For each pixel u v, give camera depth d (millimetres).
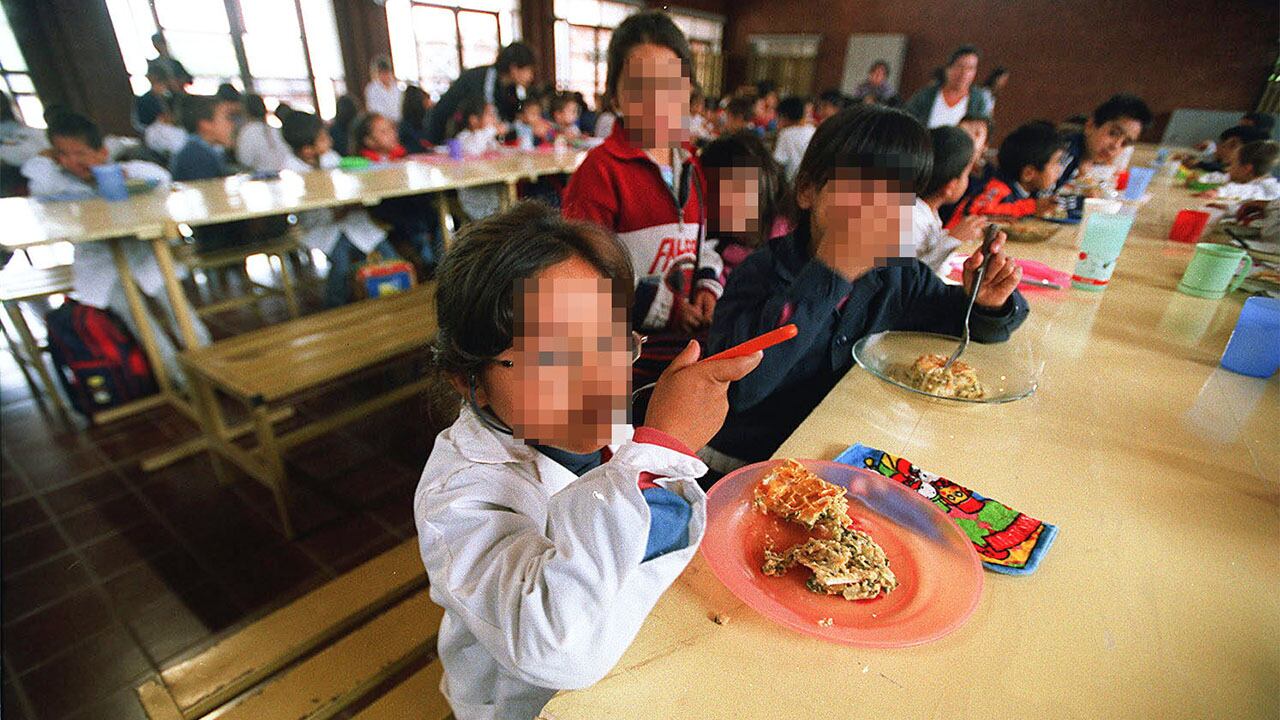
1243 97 7422
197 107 3182
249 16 5742
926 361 1072
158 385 2557
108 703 1343
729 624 582
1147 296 1506
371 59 6613
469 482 639
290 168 3631
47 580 1668
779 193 1697
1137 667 549
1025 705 512
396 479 2100
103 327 2363
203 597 1616
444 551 592
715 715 498
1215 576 653
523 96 4902
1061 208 2250
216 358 1866
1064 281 1540
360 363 1854
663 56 1315
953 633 579
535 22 7957
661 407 602
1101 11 7992
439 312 659
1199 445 887
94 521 1891
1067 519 733
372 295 3193
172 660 1439
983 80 9000
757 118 7055
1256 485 802
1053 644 570
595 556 502
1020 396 970
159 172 3002
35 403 2551
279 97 6164
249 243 3080
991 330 1190
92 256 2318
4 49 4562
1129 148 2943
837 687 524
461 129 4539
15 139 3494
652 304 1512
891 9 9375
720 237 1723
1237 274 1513
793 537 712
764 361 1022
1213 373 1110
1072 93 8453
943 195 1903
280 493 1771
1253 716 506
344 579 1107
